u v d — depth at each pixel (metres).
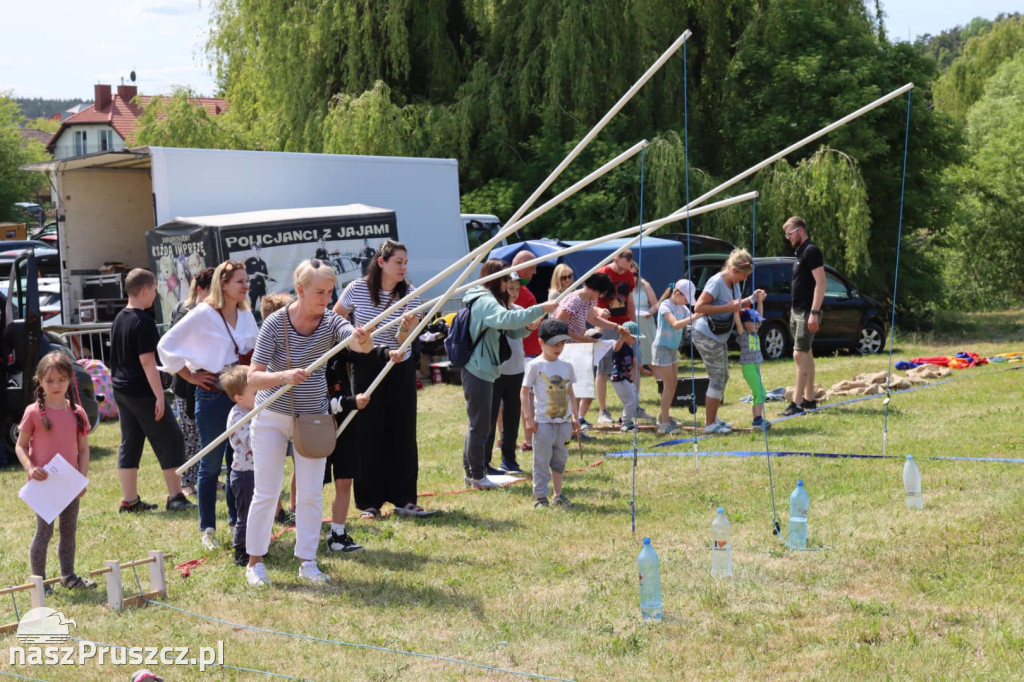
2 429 10.51
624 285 10.56
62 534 5.84
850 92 22.61
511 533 6.81
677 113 23.34
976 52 45.38
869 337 18.83
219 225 13.02
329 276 5.64
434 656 4.71
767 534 6.48
